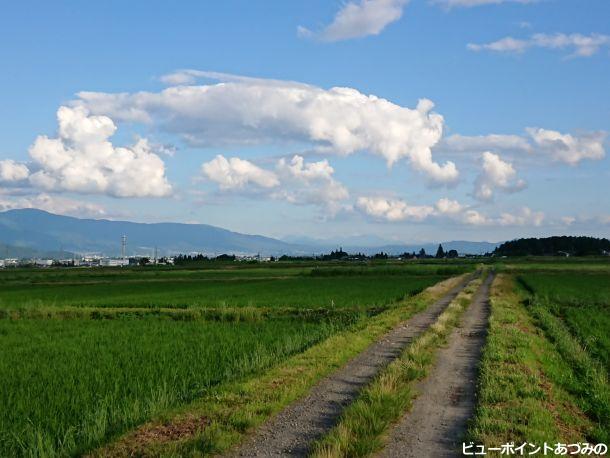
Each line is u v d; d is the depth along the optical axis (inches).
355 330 956.6
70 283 3198.8
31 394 548.1
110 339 969.5
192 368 670.5
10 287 2827.3
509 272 4001.0
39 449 377.7
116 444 379.2
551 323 1181.7
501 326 985.5
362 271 3895.2
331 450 355.3
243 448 378.6
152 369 666.2
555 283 2640.3
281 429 416.5
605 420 506.0
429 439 398.6
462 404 488.7
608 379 695.7
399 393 483.8
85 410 474.3
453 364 663.8
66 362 730.8
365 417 420.2
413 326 1040.8
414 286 2541.8
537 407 462.3
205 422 422.6
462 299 1600.6
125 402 494.3
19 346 906.1
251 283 2997.0
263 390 510.0
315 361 646.5
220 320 1342.3
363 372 617.6
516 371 597.0
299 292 2203.5
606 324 1277.1
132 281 3366.1
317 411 462.6
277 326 1171.3
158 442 378.0
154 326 1186.6
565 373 689.0
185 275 3971.5
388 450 377.4
